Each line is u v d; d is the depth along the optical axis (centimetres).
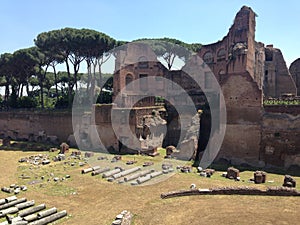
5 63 5847
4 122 5753
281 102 3244
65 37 5138
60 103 5884
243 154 3394
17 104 6272
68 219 1880
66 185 2612
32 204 2117
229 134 3478
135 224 1802
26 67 5953
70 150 4341
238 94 3431
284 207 2053
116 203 2153
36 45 5481
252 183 2622
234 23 4803
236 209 2025
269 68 5431
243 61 3756
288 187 2334
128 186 2536
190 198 2250
